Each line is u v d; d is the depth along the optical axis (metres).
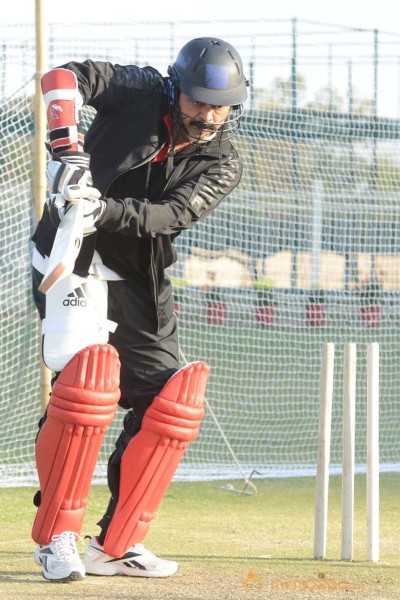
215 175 10.47
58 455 10.27
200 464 22.22
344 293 45.53
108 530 10.95
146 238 10.48
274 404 30.89
